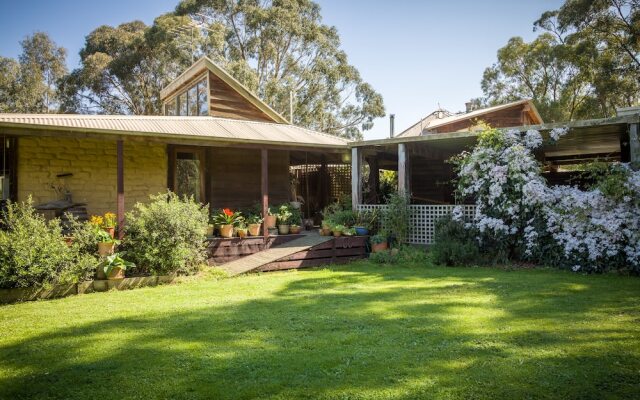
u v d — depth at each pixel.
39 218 7.65
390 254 10.08
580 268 7.84
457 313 5.17
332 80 31.84
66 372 3.66
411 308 5.50
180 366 3.73
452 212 10.03
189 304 6.18
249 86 27.42
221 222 10.47
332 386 3.27
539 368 3.47
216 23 29.91
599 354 3.71
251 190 13.81
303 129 14.92
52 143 10.55
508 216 9.13
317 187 17.27
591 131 9.84
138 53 30.06
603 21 26.94
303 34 31.17
